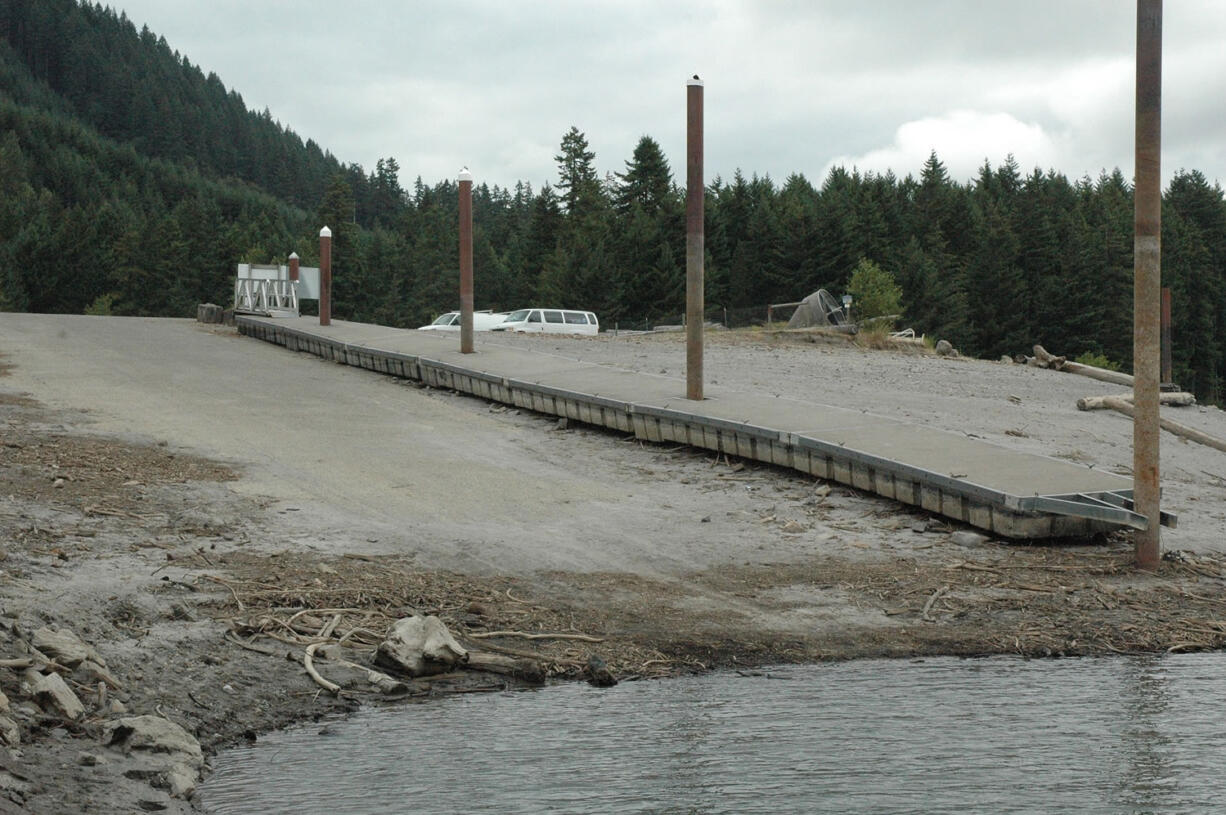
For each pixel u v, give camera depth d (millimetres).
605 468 16328
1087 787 6148
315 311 108562
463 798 5973
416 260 118062
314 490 14023
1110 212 114625
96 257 122625
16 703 6422
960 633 9711
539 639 9109
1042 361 34312
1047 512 12336
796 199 102062
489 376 21344
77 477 13320
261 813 5758
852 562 11883
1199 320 100562
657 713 7516
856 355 33344
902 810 5824
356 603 9656
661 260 82000
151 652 8000
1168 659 9102
